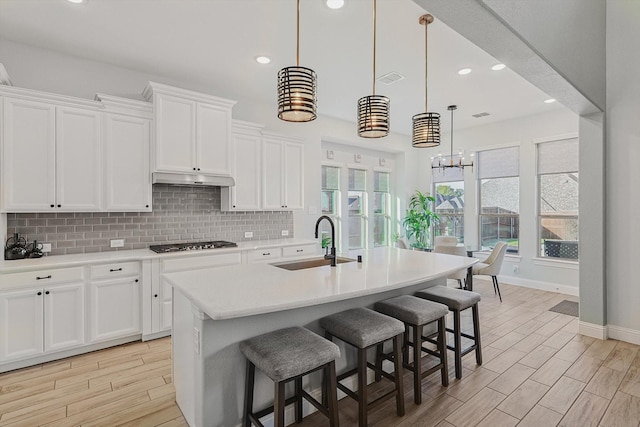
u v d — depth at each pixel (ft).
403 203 23.00
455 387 8.04
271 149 14.85
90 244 11.27
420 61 11.55
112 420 6.81
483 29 5.90
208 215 13.99
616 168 10.93
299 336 5.99
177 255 11.19
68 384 8.17
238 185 13.79
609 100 10.96
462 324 12.48
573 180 16.85
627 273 10.76
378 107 8.16
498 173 19.58
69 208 10.02
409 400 7.51
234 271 7.97
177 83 13.12
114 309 10.18
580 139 11.41
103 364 9.18
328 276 7.45
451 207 21.97
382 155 22.70
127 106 10.93
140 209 11.23
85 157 10.27
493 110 17.22
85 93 11.25
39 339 9.04
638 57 10.38
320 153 18.03
